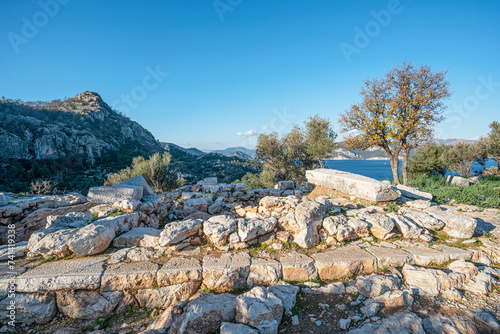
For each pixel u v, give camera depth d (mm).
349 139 16828
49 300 4004
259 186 30359
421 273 4410
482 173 27703
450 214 6379
